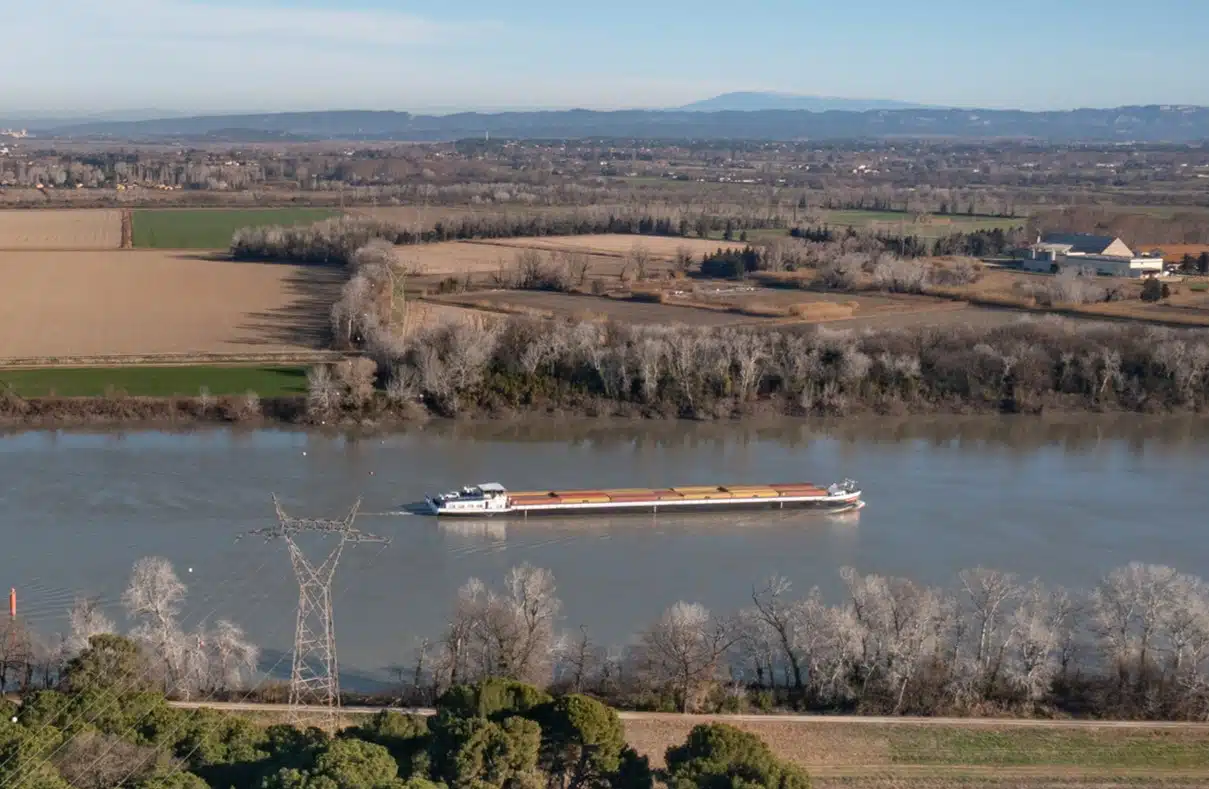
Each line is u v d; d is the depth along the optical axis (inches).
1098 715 5388.8
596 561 7185.0
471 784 3929.6
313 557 7032.5
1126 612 5713.6
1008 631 5949.8
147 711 4446.4
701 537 7667.3
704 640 5595.5
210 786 3944.4
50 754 4106.8
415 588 6648.6
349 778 3762.3
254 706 5137.8
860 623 5644.7
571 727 4261.8
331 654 5428.2
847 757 4918.8
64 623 6008.9
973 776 4810.5
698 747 4244.6
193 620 6107.3
